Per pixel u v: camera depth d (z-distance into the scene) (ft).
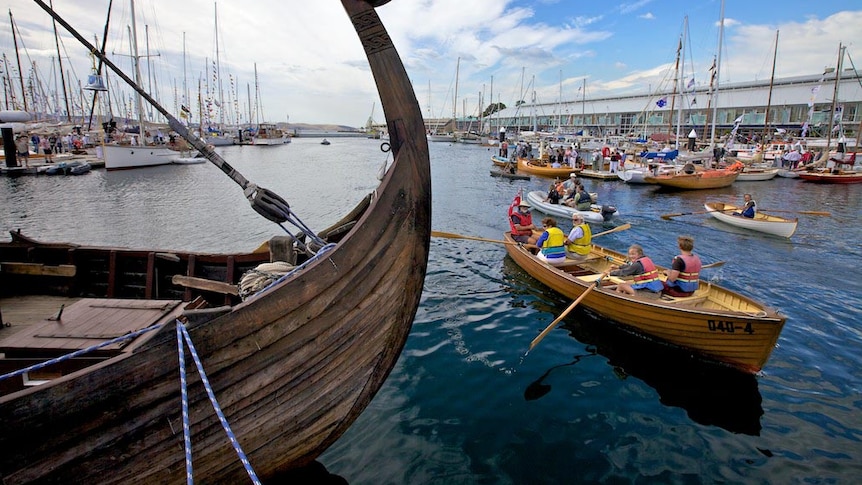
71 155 127.54
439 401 20.15
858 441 17.72
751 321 21.21
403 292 13.20
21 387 11.47
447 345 25.32
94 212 66.54
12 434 7.92
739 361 22.49
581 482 15.67
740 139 173.27
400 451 16.96
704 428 18.65
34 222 59.47
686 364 23.84
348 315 12.00
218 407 9.56
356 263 11.91
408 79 12.98
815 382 22.03
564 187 72.79
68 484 8.70
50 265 21.01
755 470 16.21
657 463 16.62
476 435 17.97
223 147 242.37
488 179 112.98
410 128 12.91
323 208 75.72
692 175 91.25
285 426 11.60
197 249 48.47
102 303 15.43
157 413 9.47
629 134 204.85
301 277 10.94
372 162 172.55
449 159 179.83
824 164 111.34
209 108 241.76
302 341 11.27
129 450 9.28
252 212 68.18
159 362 9.30
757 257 44.88
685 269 26.00
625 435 18.16
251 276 13.74
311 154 218.79
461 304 31.32
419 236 13.28
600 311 28.37
